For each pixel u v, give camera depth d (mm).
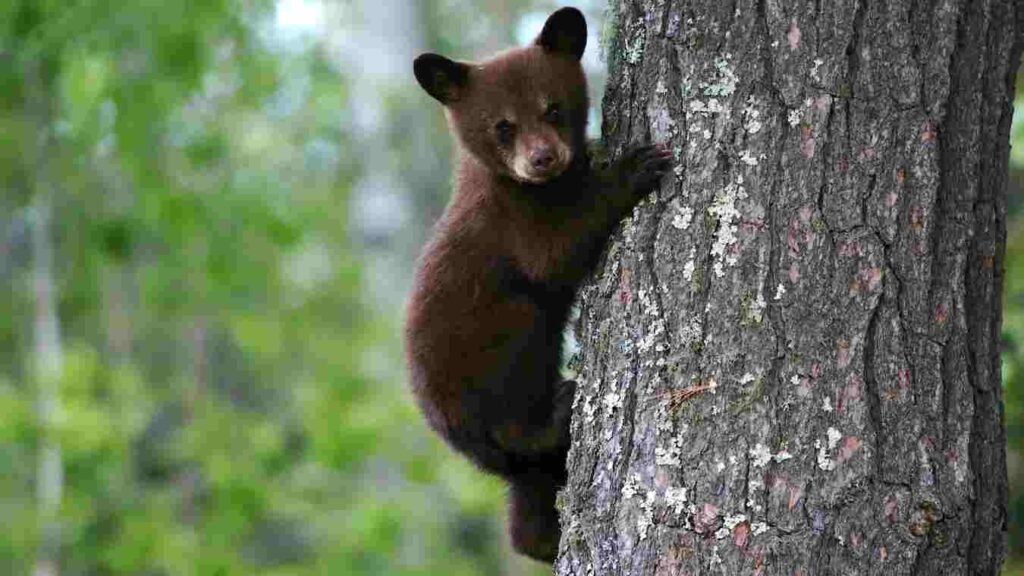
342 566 25875
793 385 7109
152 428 29422
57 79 23828
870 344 7105
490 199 10031
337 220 30406
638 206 7859
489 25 37344
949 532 6992
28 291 29031
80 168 25172
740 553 7039
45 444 25000
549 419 10156
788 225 7238
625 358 7656
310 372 29656
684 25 7668
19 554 24766
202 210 25031
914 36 7273
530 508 10586
